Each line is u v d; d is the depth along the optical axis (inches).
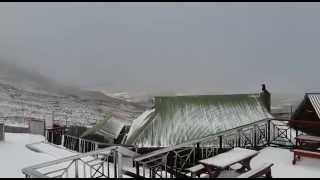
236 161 292.4
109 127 804.6
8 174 413.1
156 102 714.8
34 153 597.9
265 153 405.4
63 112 2107.5
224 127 636.1
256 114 657.0
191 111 684.1
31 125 952.3
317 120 478.6
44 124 915.4
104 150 293.4
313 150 355.3
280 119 437.7
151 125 673.6
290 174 330.6
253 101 681.6
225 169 310.7
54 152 634.8
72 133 900.0
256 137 445.7
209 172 287.0
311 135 403.9
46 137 866.8
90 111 2258.9
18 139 790.5
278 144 443.2
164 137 647.1
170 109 695.1
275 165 358.9
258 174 259.9
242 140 444.1
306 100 494.6
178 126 660.1
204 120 658.8
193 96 713.0
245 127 424.2
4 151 601.9
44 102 2384.4
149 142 645.9
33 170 233.0
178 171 329.1
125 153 375.2
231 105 677.9
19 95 2456.9
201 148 391.5
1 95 2313.0
